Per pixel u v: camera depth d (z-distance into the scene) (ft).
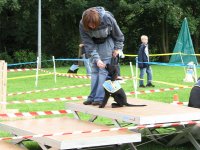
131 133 21.15
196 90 26.27
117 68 24.71
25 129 22.33
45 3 106.73
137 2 105.50
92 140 20.06
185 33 76.95
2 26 107.76
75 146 19.69
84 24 24.56
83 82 60.39
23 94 47.83
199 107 25.70
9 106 38.22
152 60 116.26
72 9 106.32
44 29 110.63
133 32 117.19
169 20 105.09
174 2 105.91
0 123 24.48
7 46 110.73
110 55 25.29
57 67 101.71
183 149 24.82
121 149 23.50
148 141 25.36
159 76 71.05
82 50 59.41
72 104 26.40
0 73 33.71
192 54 71.67
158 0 104.06
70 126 23.09
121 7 106.01
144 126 21.15
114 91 24.16
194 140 23.76
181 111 23.00
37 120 25.07
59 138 19.97
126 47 117.08
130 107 24.39
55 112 26.22
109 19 24.77
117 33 25.25
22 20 106.52
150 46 118.42
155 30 116.98
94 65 25.68
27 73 79.46
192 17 107.65
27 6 104.73
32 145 25.20
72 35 112.98
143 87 53.36
